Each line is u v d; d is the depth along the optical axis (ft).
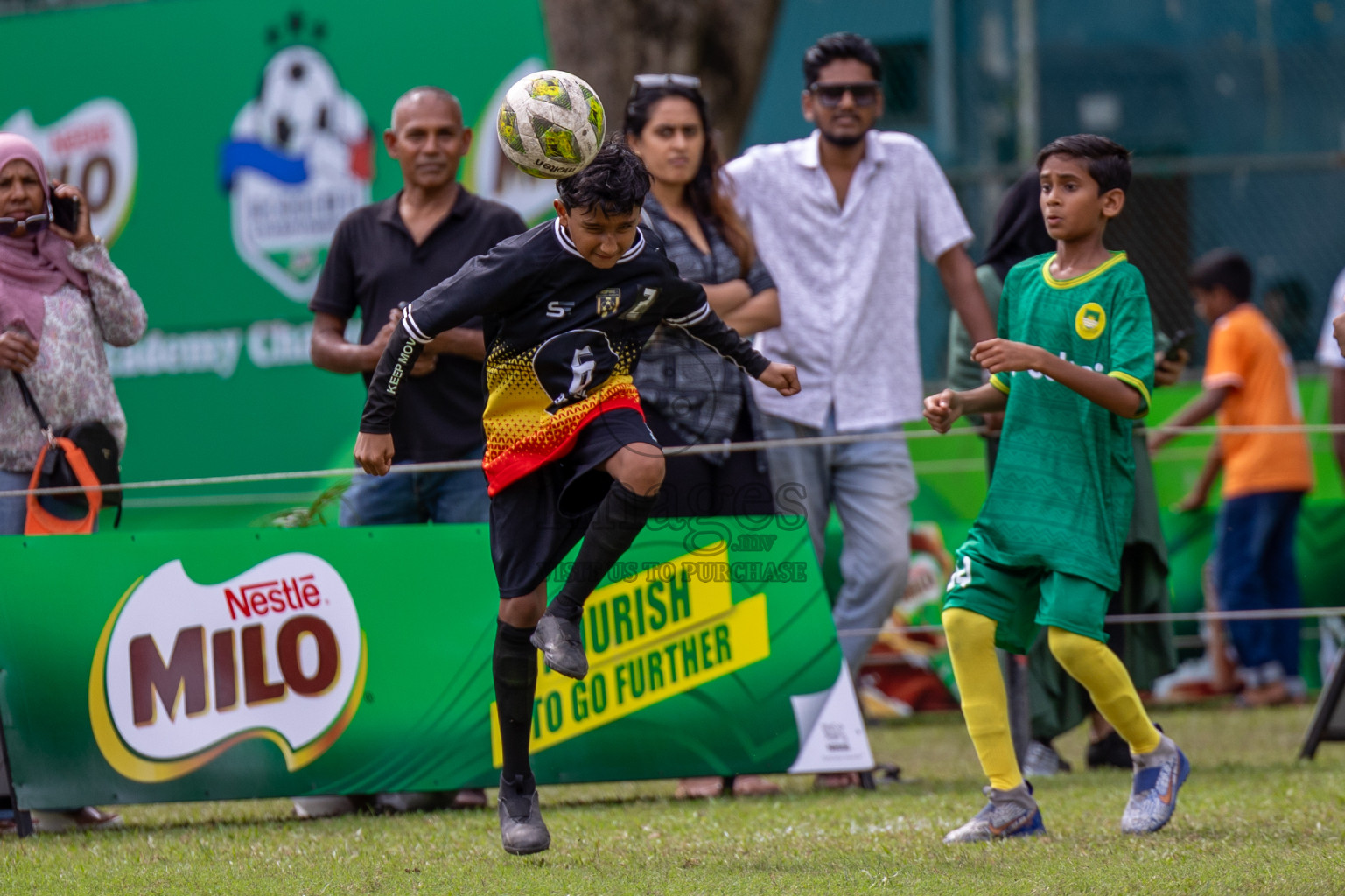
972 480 89.45
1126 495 42.16
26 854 43.50
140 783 49.60
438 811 51.06
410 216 56.70
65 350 52.95
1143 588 60.39
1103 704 42.04
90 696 49.67
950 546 84.17
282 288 104.27
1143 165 100.63
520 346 38.19
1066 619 40.88
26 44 107.76
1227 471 83.71
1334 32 108.99
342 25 102.47
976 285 60.49
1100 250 42.68
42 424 52.34
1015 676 56.65
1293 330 106.63
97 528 53.98
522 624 39.34
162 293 105.70
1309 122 109.19
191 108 105.29
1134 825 42.14
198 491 99.60
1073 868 36.55
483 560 52.47
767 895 34.22
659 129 54.60
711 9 100.83
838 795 52.44
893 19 108.27
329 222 103.19
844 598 59.31
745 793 54.75
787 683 53.42
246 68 104.53
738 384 55.01
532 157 38.52
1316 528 85.15
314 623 51.24
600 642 52.21
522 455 38.52
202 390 105.29
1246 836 41.04
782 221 59.82
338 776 50.65
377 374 38.27
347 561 51.80
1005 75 107.76
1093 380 40.04
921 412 60.49
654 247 38.45
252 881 37.55
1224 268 85.81
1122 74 109.91
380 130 102.06
